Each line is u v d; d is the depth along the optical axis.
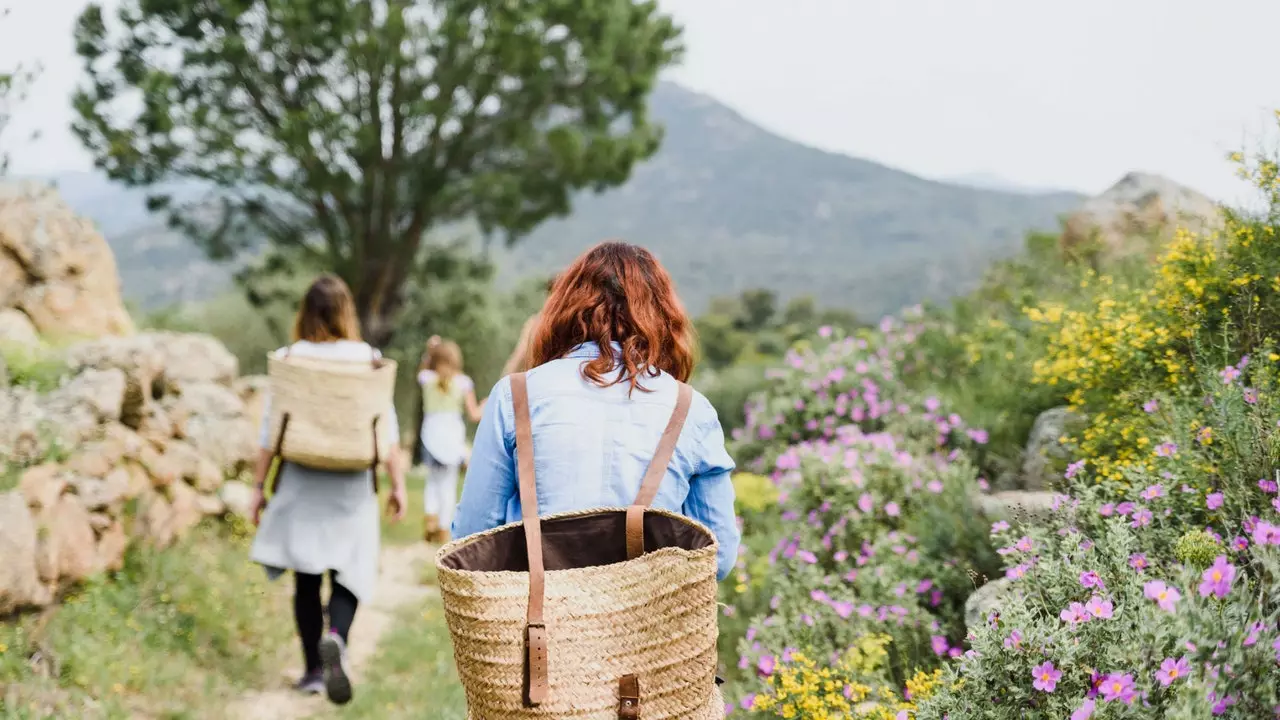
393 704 4.46
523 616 1.68
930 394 6.12
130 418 5.86
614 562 1.85
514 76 14.92
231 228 16.39
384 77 14.90
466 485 1.96
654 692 1.71
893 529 4.82
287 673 4.87
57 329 7.81
